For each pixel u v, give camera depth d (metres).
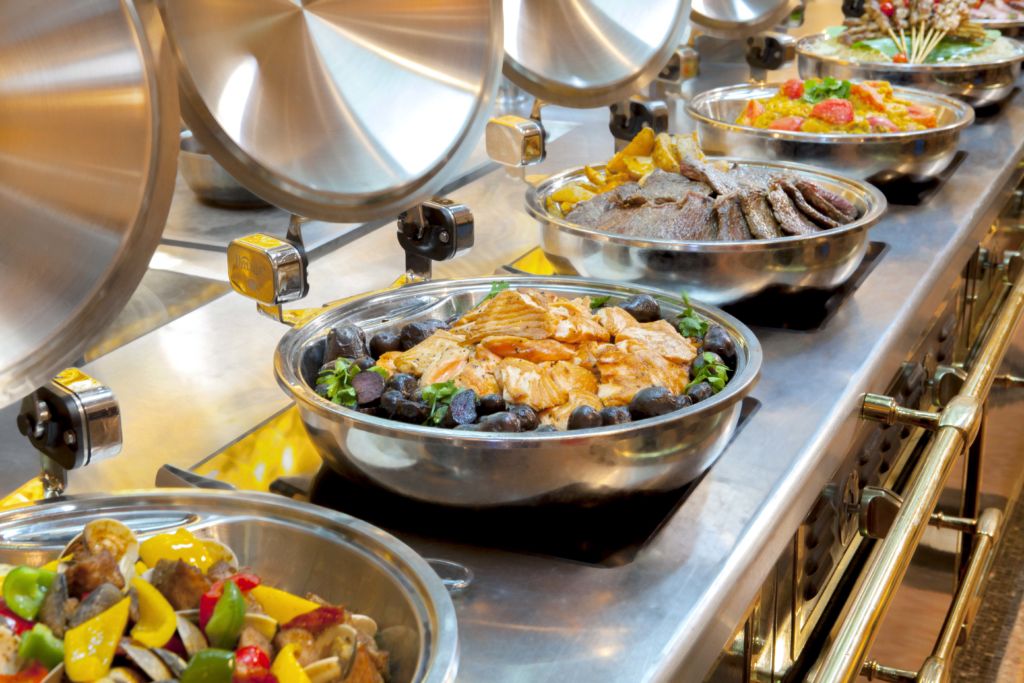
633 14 2.21
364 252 1.96
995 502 2.93
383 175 1.43
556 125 2.78
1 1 0.98
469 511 1.19
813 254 1.71
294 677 0.82
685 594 1.11
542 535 1.22
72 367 1.10
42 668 0.84
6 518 1.02
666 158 2.06
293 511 1.04
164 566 0.89
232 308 1.74
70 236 1.04
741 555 1.18
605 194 1.96
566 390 1.31
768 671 1.40
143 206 1.04
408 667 0.89
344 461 1.21
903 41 3.32
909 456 2.12
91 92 1.03
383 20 1.44
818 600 1.63
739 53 3.59
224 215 2.01
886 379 1.75
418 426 1.13
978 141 2.96
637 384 1.31
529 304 1.38
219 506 1.06
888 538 1.41
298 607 0.91
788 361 1.66
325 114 1.39
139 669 0.83
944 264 2.09
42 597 0.89
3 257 1.03
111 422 1.07
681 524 1.23
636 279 1.73
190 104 1.26
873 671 1.80
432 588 0.92
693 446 1.19
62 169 1.04
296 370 1.29
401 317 1.50
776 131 2.39
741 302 1.75
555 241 1.80
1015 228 3.10
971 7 3.90
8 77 1.00
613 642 1.04
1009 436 3.01
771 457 1.38
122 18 1.01
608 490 1.17
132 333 1.68
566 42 2.08
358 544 1.01
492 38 1.53
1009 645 2.72
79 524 1.04
